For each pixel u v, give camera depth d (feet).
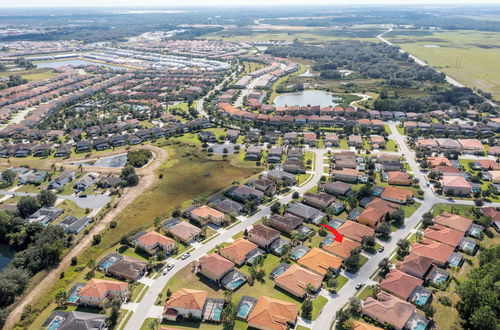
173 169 651.66
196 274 393.09
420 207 526.57
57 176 615.57
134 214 508.53
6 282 357.41
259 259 404.16
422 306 345.10
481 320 304.71
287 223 468.75
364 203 526.57
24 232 449.06
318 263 396.78
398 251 431.02
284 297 360.69
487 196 553.64
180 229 456.86
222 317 330.54
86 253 428.56
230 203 518.78
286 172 614.75
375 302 342.03
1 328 329.11
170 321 331.36
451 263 404.77
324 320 331.57
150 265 400.26
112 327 323.57
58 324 326.03
